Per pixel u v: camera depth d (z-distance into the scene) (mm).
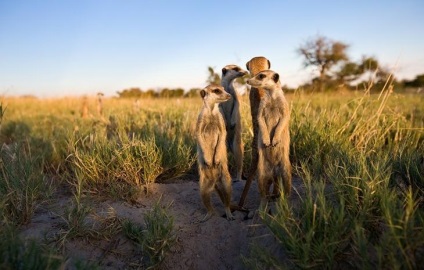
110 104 2055
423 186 516
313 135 758
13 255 410
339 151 667
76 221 542
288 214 460
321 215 438
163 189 699
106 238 540
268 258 455
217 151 580
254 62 614
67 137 937
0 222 495
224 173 582
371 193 469
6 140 1234
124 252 528
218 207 640
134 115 1342
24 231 538
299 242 435
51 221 571
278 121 567
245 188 604
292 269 441
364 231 448
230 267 516
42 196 639
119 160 702
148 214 545
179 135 929
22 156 752
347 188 497
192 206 641
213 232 569
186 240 553
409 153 599
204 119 588
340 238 430
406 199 460
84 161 711
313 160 675
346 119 911
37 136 1100
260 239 520
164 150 766
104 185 698
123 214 597
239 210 600
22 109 2314
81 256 509
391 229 384
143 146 727
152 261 500
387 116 954
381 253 388
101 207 623
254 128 606
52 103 2660
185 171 799
